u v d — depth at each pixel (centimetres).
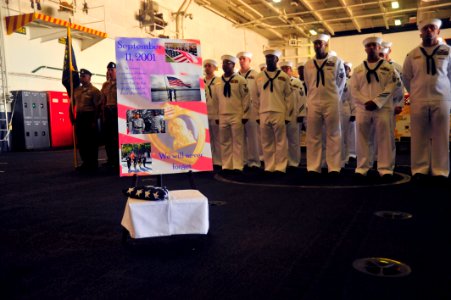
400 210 318
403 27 1720
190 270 207
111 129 627
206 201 249
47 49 1035
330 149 518
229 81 561
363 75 478
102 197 403
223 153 582
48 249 247
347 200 361
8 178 540
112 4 1152
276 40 2042
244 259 221
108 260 225
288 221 295
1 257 234
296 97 622
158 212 242
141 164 265
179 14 1375
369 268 203
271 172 552
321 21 1625
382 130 471
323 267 206
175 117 271
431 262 209
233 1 1505
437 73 432
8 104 977
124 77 265
